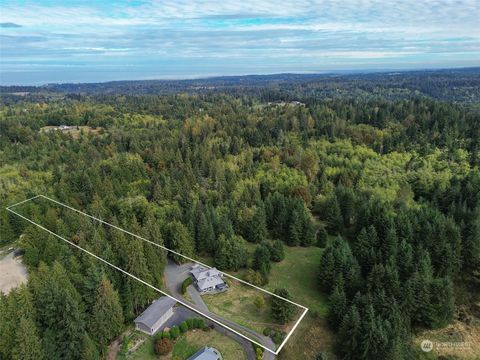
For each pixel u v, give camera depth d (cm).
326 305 5331
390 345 3994
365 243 5950
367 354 4128
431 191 8206
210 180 8919
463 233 6009
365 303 4569
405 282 4884
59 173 9881
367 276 5275
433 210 6638
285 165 9344
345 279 5347
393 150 10194
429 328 4806
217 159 10131
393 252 5456
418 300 4747
